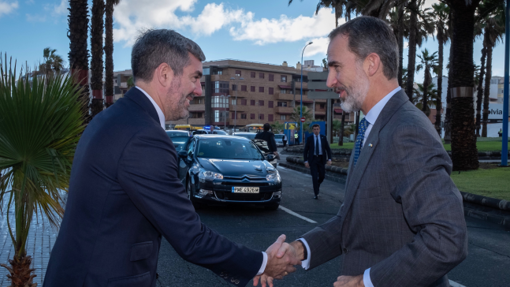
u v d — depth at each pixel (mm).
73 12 10086
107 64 23938
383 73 1565
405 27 32625
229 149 8766
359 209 1493
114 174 1394
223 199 7422
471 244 5652
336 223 1878
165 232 1432
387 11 15977
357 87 1584
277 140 41625
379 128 1506
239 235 5941
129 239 1415
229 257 1544
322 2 29844
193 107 90312
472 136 13188
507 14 14445
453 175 11961
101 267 1374
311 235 1843
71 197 1439
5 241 5031
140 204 1396
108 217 1395
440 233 1242
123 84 91688
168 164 1455
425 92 37281
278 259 1755
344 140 45562
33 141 2264
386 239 1443
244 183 7395
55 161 2260
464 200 8445
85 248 1384
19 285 2439
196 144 8930
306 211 7875
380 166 1436
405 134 1392
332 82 1673
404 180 1358
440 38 36750
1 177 2324
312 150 9469
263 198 7543
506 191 8961
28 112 2205
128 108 1520
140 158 1397
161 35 1612
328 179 13719
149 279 1471
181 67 1615
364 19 1603
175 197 1450
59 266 1403
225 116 85438
